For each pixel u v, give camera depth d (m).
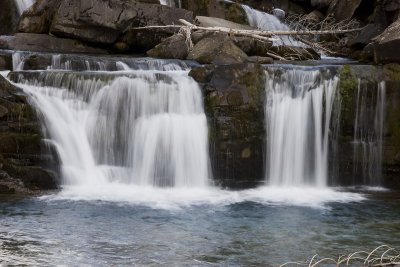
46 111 14.18
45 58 16.03
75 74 14.69
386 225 11.91
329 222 12.04
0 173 13.51
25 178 13.60
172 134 14.62
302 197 14.20
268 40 19.53
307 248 10.41
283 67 15.84
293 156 15.45
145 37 19.41
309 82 15.62
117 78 14.66
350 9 23.05
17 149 13.75
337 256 10.03
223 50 17.81
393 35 17.31
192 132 14.76
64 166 14.05
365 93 15.81
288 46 20.34
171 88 14.88
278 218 12.25
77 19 18.59
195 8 22.64
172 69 16.92
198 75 15.19
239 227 11.53
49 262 9.39
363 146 15.81
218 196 13.93
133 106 14.64
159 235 10.88
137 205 12.81
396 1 19.80
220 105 14.98
